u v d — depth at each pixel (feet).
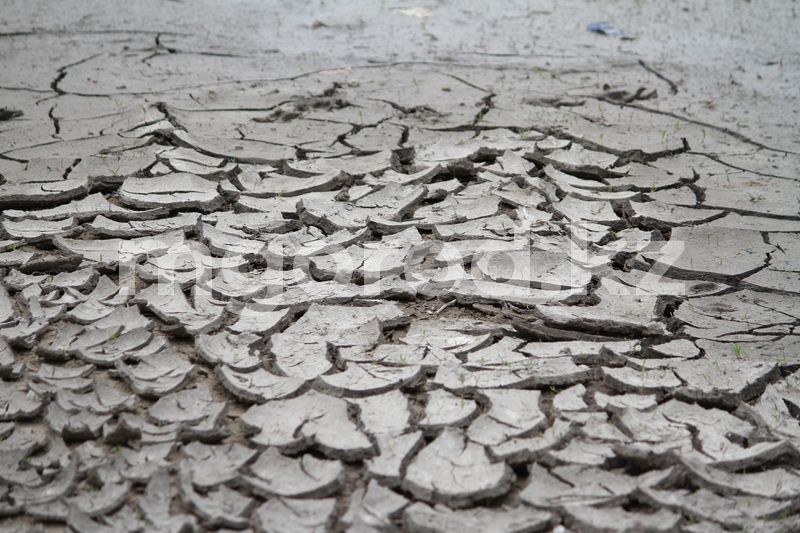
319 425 7.25
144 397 7.65
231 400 7.69
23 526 6.24
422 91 16.01
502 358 8.23
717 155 13.33
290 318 8.94
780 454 7.00
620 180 12.42
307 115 14.75
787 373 8.14
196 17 20.93
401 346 8.41
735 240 10.68
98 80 16.22
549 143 13.46
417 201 11.59
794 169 12.85
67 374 7.90
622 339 8.67
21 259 9.85
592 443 7.07
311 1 22.57
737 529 6.26
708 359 8.29
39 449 7.05
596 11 21.99
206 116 14.52
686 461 6.74
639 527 6.18
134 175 12.04
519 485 6.73
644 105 15.49
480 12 21.74
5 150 12.87
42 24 19.95
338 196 11.72
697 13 21.88
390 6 22.13
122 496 6.43
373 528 6.21
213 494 6.48
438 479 6.64
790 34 20.15
